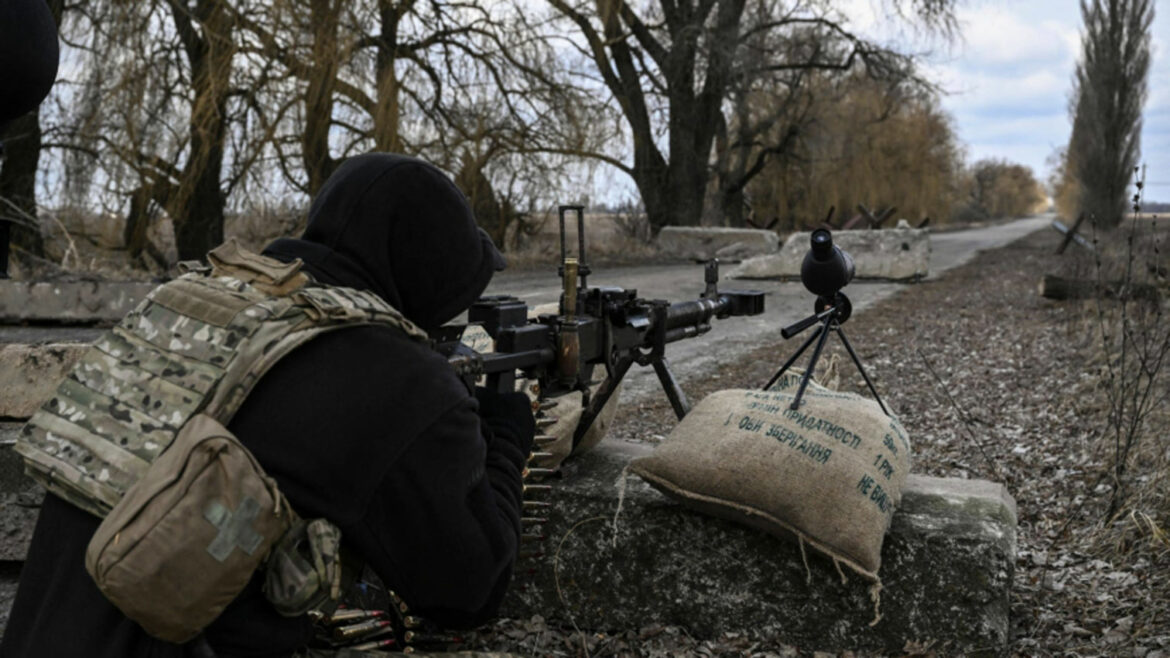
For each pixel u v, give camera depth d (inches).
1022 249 1227.9
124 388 58.3
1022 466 208.7
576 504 119.8
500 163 693.3
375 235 63.7
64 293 158.7
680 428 117.4
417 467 57.4
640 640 115.8
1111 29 1136.2
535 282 594.9
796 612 113.3
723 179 1195.9
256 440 56.1
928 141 1825.8
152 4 507.2
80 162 524.1
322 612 61.2
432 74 647.8
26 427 60.9
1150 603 130.4
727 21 965.2
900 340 389.7
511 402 73.6
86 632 55.6
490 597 66.3
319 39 533.0
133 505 51.9
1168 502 162.7
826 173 1382.9
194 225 563.5
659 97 988.6
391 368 58.1
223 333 57.0
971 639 109.0
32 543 60.8
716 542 115.2
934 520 112.9
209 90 508.4
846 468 107.7
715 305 121.3
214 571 51.8
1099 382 265.6
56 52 62.0
